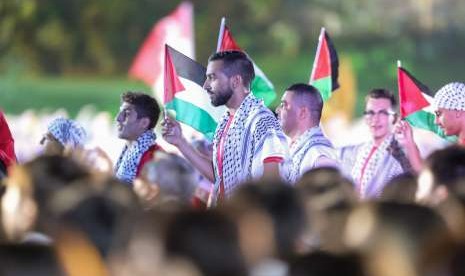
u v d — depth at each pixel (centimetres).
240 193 740
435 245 706
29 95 6988
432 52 7394
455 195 888
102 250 773
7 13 7400
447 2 7400
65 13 7438
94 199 784
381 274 691
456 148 922
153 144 1545
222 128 1433
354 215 759
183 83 1658
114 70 7369
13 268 718
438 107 1510
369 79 7312
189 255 656
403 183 970
